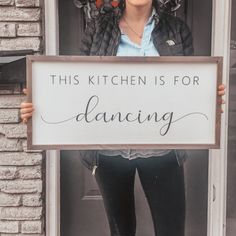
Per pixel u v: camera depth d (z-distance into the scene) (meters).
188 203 3.12
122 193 2.43
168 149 2.31
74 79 2.21
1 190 2.79
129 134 2.25
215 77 2.21
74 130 2.24
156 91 2.22
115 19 2.32
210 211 3.03
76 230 3.16
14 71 2.71
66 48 2.98
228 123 3.00
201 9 2.97
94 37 2.34
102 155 2.37
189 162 3.10
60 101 2.22
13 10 2.69
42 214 2.85
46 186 2.89
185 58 2.20
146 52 2.28
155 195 2.41
